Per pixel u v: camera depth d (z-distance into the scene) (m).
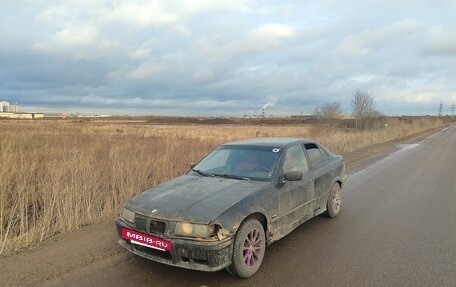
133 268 4.81
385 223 6.82
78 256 5.22
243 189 4.99
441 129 74.00
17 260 5.11
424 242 5.79
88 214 7.08
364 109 42.78
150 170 9.77
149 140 12.68
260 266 4.86
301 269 4.79
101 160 9.90
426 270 4.73
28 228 6.52
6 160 7.70
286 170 5.68
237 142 6.63
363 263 4.96
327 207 7.00
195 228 4.24
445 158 18.52
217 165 6.04
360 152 21.52
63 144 10.53
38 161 8.68
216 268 4.20
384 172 13.49
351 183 11.15
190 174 6.00
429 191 9.86
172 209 4.50
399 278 4.51
